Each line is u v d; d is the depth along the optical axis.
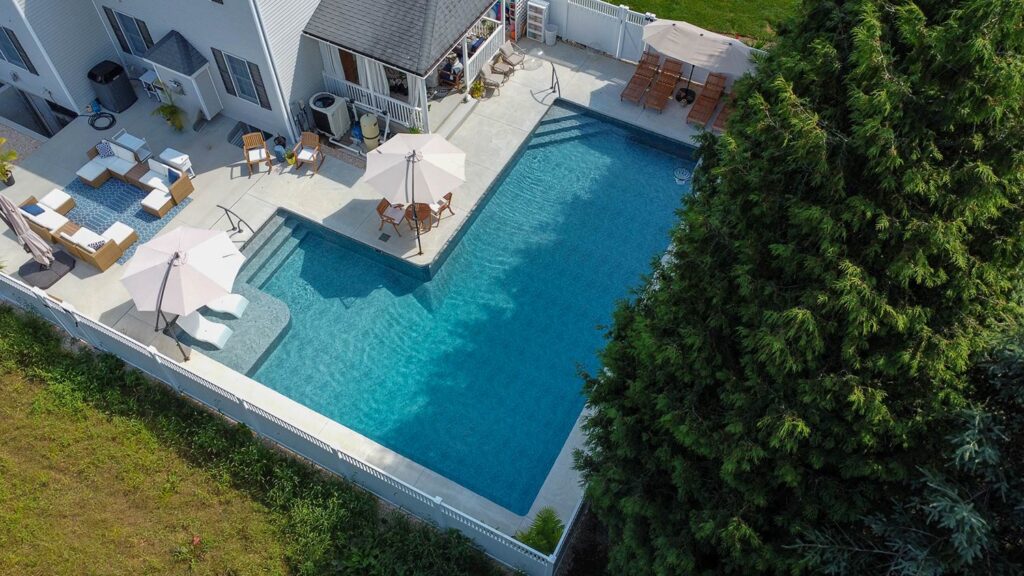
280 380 18.05
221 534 15.19
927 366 10.27
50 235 19.47
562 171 23.02
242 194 21.28
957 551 9.68
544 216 21.73
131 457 16.23
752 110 13.44
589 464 14.01
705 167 15.84
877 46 10.45
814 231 10.87
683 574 11.70
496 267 20.44
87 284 19.14
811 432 10.89
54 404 17.03
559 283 20.11
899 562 10.20
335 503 15.22
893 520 10.54
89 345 18.28
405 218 20.08
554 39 26.11
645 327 12.55
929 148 10.19
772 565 11.17
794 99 11.11
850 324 10.31
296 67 21.67
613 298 19.78
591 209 21.92
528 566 14.19
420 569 14.27
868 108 10.27
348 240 20.44
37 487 15.84
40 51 21.56
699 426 11.40
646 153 23.59
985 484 10.29
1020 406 10.52
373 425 17.31
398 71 22.61
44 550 14.97
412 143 19.25
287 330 18.89
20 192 21.31
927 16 11.00
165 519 15.44
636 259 20.67
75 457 16.28
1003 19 9.73
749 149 12.38
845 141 10.56
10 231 20.17
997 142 10.13
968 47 9.83
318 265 20.38
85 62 22.84
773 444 10.41
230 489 15.84
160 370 17.08
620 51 25.55
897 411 10.55
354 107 23.02
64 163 22.08
